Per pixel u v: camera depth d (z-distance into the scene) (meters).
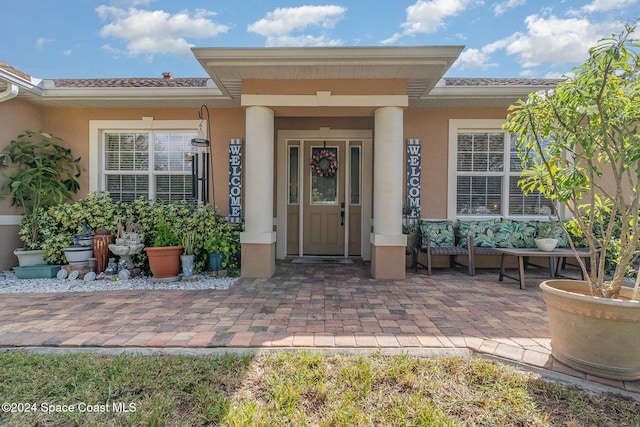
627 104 2.13
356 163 6.96
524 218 6.14
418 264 6.04
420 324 3.13
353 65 4.44
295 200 7.01
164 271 4.88
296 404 1.92
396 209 4.93
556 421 1.81
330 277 5.13
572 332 2.30
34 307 3.61
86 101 5.90
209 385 2.09
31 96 5.60
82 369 2.25
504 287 4.58
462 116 6.12
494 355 2.51
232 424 1.75
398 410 1.87
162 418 1.78
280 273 5.42
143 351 2.57
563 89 2.29
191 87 5.67
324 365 2.33
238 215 6.21
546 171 2.63
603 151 2.40
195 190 6.11
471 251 5.34
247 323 3.13
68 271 5.09
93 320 3.20
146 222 5.45
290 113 5.20
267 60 4.37
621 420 1.81
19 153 5.57
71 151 6.21
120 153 6.41
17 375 2.17
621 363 2.15
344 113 5.16
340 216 6.97
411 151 6.11
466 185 6.25
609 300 2.11
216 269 5.19
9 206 5.57
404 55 4.27
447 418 1.80
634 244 2.29
